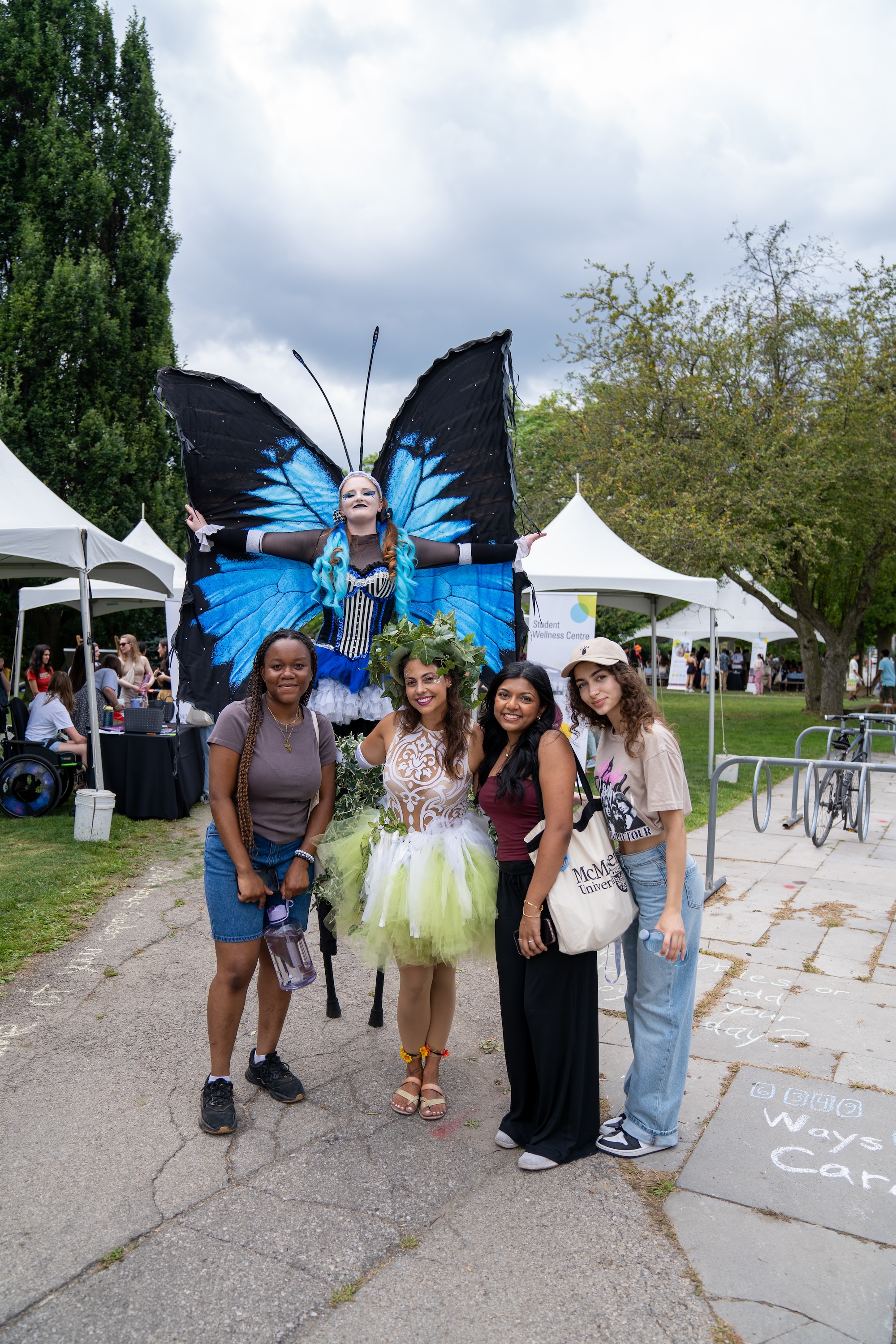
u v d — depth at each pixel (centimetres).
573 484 1784
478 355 408
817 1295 232
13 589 1683
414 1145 304
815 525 1681
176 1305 227
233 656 405
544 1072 293
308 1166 290
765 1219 264
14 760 816
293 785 314
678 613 2431
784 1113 325
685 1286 235
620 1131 306
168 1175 283
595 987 297
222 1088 314
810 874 683
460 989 452
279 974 311
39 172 1719
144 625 1991
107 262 1753
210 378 402
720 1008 424
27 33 1736
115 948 497
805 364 1759
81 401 1736
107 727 925
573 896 279
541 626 804
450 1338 218
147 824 807
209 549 400
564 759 287
